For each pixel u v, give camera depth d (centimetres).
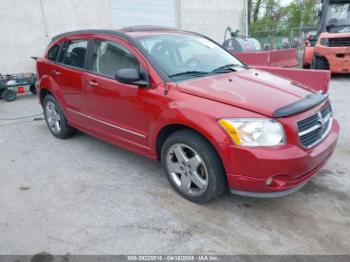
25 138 523
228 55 428
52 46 489
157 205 316
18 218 301
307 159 267
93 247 260
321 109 305
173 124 304
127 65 356
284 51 1098
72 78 429
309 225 280
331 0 1066
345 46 975
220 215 297
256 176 263
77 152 456
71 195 339
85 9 1106
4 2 920
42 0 998
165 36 392
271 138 261
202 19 1577
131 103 346
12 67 970
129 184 360
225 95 288
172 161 327
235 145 263
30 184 366
